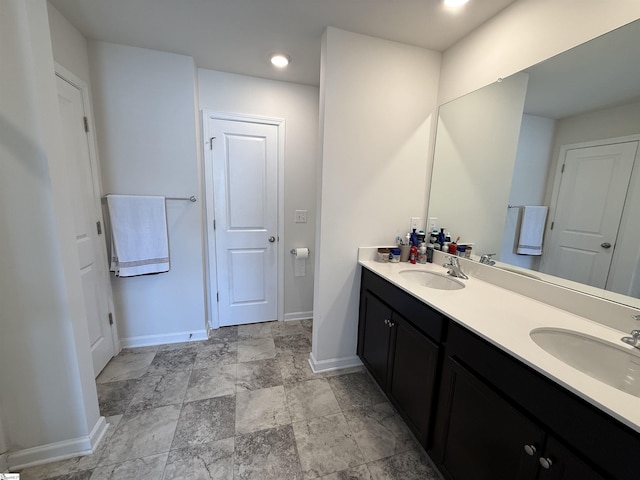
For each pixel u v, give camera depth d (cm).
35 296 116
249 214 255
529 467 80
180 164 214
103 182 199
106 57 188
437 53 185
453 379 111
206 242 247
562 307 117
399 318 148
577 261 117
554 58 122
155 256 211
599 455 64
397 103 182
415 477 124
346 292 196
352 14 149
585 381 69
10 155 106
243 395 173
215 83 225
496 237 153
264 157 249
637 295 100
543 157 130
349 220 186
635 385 84
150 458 130
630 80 100
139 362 205
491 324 101
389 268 176
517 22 137
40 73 107
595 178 112
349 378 192
